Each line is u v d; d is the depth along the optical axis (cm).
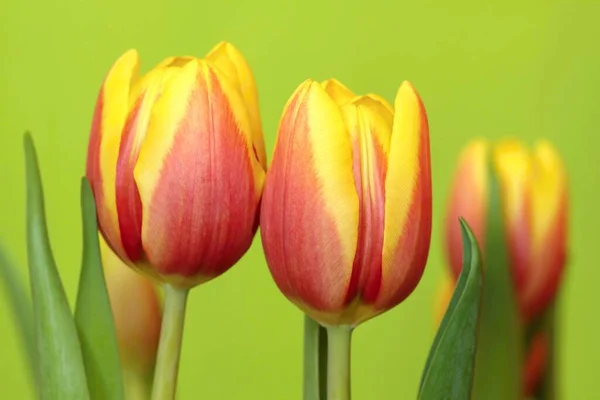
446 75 68
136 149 52
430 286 67
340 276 50
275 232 51
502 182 58
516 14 68
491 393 56
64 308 54
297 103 51
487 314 56
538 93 68
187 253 52
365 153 51
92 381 54
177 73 51
